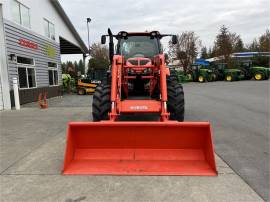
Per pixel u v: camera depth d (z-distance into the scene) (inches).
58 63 746.2
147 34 265.6
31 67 555.8
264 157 172.9
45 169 157.1
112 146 157.8
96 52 1576.0
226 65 1266.0
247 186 131.5
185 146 156.3
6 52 438.9
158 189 129.3
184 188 130.0
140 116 282.0
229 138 218.8
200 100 494.0
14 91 432.8
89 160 154.7
